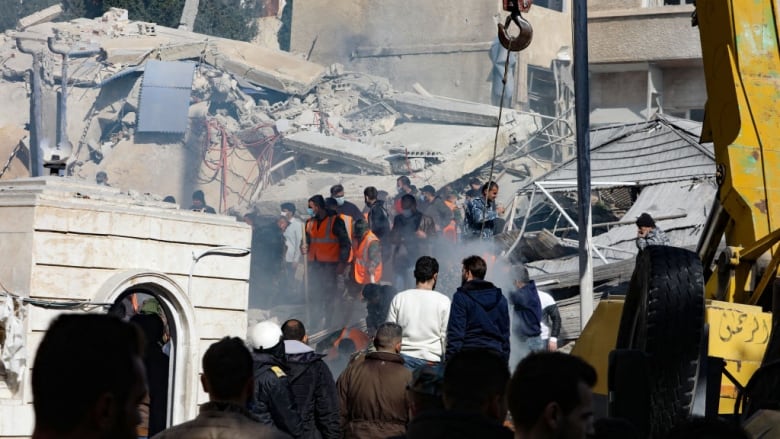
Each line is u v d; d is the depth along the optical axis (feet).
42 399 20.44
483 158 227.61
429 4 276.62
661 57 233.96
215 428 35.40
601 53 238.07
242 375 37.29
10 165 253.03
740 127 60.64
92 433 20.45
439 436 30.63
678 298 50.49
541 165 232.12
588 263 96.43
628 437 34.30
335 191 145.79
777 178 59.82
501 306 67.62
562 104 258.57
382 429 60.64
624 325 55.72
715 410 53.36
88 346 20.56
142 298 120.16
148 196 122.01
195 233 93.20
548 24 267.39
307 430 61.21
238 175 239.50
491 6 267.39
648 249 52.75
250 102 252.21
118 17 280.31
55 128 255.29
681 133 176.76
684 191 157.17
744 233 59.82
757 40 61.93
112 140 250.16
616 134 188.65
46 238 82.84
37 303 81.51
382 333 61.67
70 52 262.67
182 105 241.14
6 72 263.49
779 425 36.63
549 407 26.45
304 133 240.12
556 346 102.37
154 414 85.10
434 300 69.72
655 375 50.31
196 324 90.63
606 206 185.06
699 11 64.34
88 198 87.15
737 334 54.49
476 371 31.22
